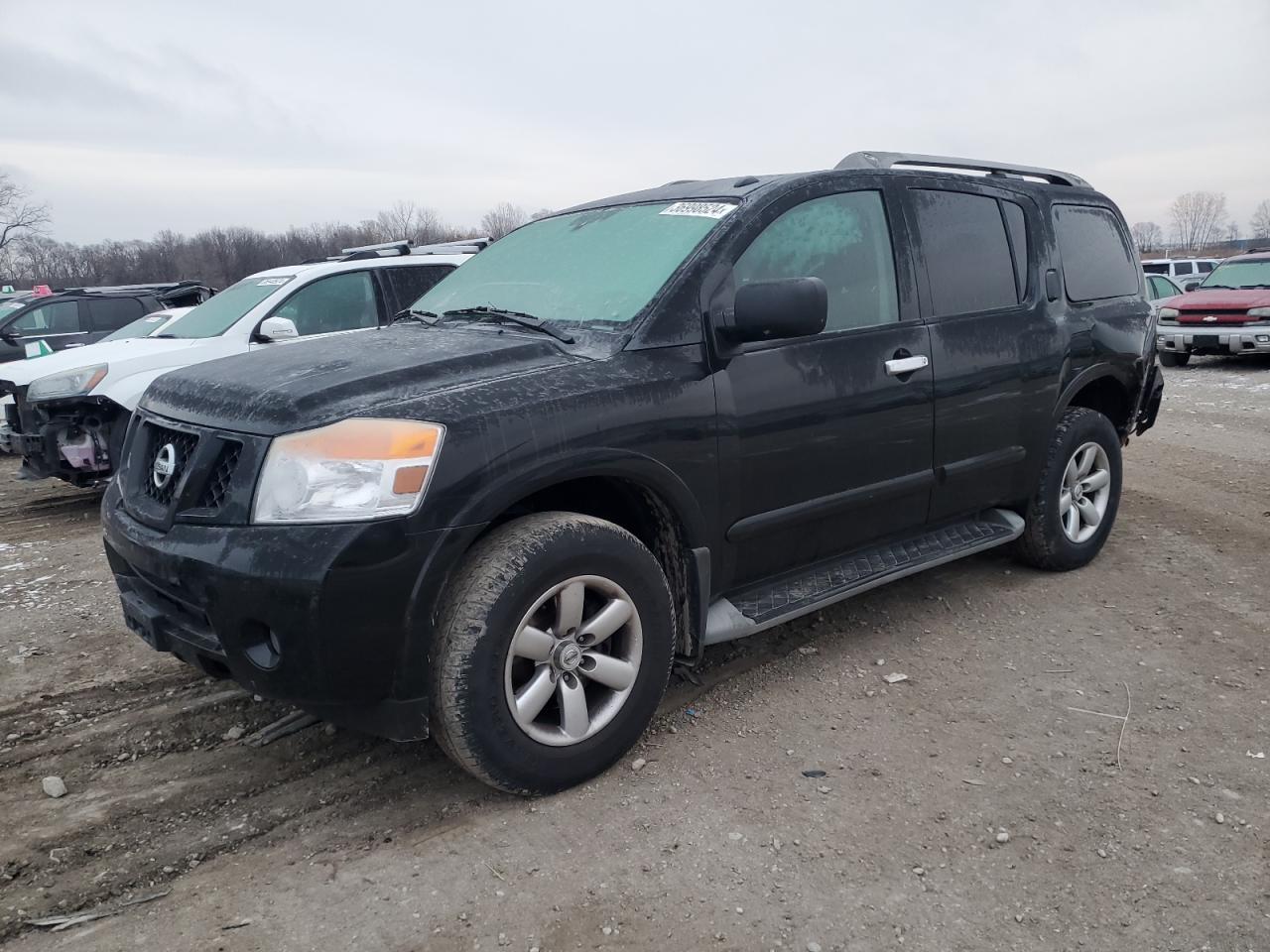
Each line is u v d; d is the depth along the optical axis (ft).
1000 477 13.98
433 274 25.84
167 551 8.59
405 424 8.29
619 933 7.30
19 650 13.42
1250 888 7.66
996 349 13.38
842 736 10.34
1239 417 32.35
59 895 7.95
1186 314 49.32
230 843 8.66
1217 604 13.99
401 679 8.43
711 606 10.89
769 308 9.77
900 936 7.21
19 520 22.58
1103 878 7.84
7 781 9.86
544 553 8.77
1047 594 14.60
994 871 7.97
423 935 7.33
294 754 10.30
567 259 11.92
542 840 8.53
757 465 10.69
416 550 8.16
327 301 24.12
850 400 11.49
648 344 9.93
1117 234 16.80
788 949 7.09
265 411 8.57
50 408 21.33
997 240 13.96
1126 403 16.72
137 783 9.76
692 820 8.78
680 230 11.11
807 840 8.44
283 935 7.38
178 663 12.82
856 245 12.01
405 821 8.94
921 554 12.90
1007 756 9.82
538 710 8.98
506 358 9.59
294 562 7.91
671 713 10.96
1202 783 9.20
